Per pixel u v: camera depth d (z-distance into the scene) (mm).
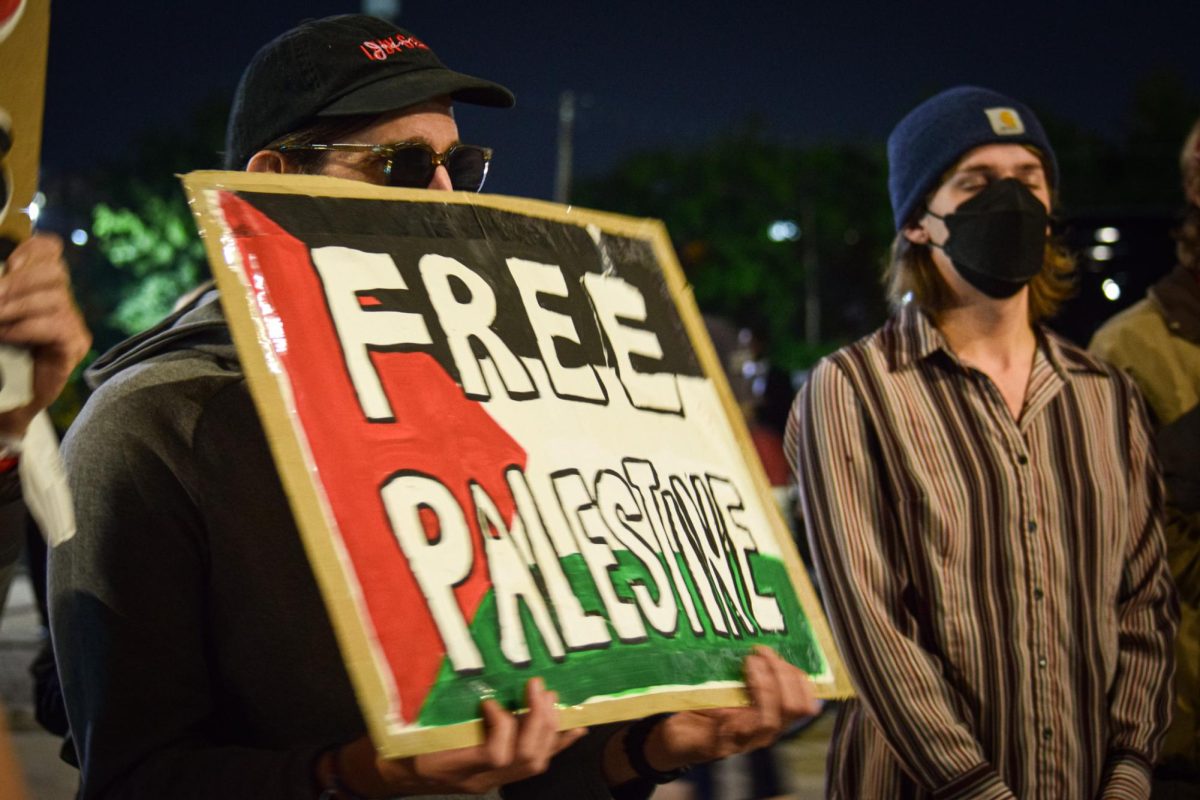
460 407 1398
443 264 1479
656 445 1590
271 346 1307
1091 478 2297
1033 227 2320
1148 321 2703
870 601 2184
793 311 41562
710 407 1704
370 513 1277
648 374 1642
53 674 2098
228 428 1525
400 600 1253
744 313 40938
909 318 2383
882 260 2658
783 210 41188
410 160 1694
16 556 1354
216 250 1325
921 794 2201
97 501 1481
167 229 28516
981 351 2361
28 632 7574
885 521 2258
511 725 1251
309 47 1690
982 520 2230
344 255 1404
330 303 1367
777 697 1502
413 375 1382
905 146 2502
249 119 1728
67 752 1788
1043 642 2207
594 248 1666
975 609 2207
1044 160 2498
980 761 2107
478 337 1460
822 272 41594
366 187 1468
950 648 2197
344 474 1282
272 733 1500
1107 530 2289
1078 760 2205
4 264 1182
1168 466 2602
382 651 1222
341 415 1311
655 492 1546
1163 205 34219
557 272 1598
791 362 38469
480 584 1312
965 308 2383
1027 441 2285
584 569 1406
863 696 2178
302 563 1517
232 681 1516
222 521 1501
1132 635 2348
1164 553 2420
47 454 1203
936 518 2225
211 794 1399
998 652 2195
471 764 1241
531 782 1696
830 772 2357
